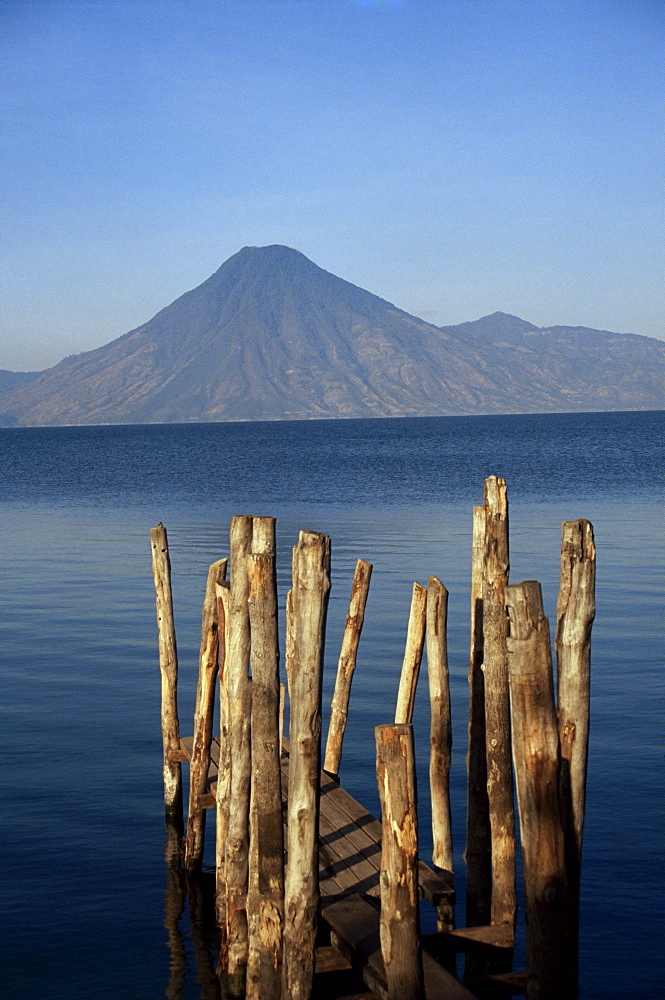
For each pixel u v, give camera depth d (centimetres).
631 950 864
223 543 3431
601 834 1064
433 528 3681
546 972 566
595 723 1406
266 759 743
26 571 2898
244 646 857
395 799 587
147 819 1164
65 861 1062
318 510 4441
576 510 4278
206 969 883
